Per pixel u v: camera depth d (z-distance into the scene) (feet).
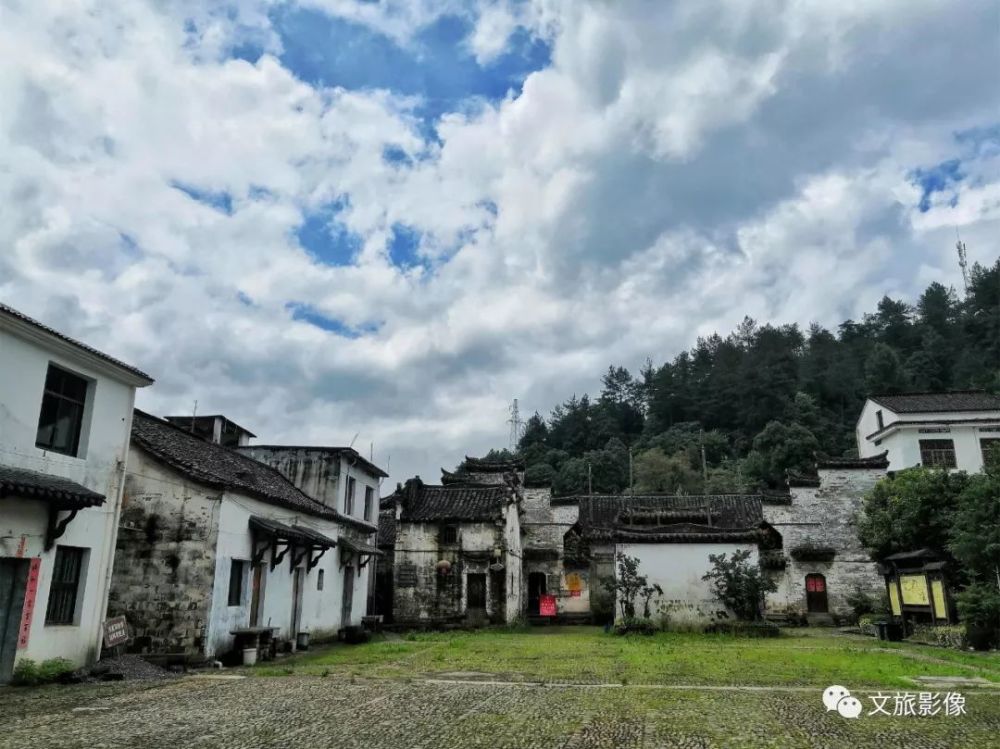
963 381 233.96
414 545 106.01
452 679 44.47
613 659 57.21
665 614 88.99
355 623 87.35
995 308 270.87
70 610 44.62
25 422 40.52
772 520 124.26
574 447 297.33
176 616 52.21
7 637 39.34
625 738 26.55
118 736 26.61
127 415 49.83
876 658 57.47
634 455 252.42
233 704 33.94
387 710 32.40
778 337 303.68
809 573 119.34
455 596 103.45
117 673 43.93
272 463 87.25
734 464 227.40
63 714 31.17
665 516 120.16
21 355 40.40
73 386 45.70
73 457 44.34
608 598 120.26
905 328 298.15
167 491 54.60
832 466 124.67
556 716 30.94
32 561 40.42
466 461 140.26
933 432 130.62
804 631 97.30
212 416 88.43
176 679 43.70
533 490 136.46
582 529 132.57
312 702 34.63
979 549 64.95
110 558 47.50
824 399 265.95
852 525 120.88
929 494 83.66
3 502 38.63
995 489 65.77
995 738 26.99
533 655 61.05
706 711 32.32
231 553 55.57
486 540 105.19
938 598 71.67
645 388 327.88
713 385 285.23
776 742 26.05
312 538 63.93
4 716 30.71
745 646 70.85
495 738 26.50
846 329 334.44
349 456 88.38
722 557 89.81
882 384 245.45
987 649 62.39
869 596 114.01
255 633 55.42
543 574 129.70
